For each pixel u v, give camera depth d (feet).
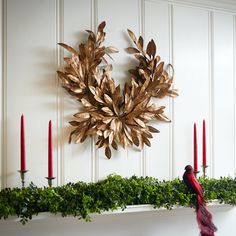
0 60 4.65
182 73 5.79
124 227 5.29
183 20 5.84
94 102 5.07
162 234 5.53
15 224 4.64
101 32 5.13
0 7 4.64
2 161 4.66
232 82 6.16
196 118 5.86
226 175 6.05
